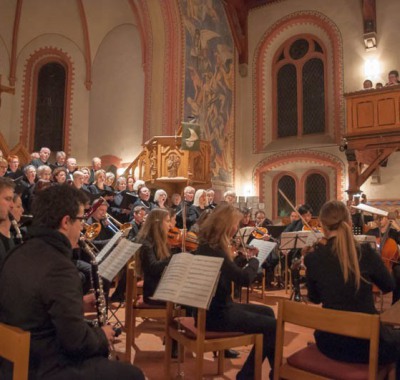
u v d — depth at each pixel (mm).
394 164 13109
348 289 2766
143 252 4422
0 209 3350
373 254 2891
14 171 8562
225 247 3439
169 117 13109
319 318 2496
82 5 15602
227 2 15695
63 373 2086
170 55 13391
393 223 7086
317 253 2969
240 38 16266
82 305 2141
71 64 15859
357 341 2617
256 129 16031
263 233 7664
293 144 15289
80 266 5172
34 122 15703
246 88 16359
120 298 6676
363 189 13430
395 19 13750
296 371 2643
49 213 2266
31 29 15766
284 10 15914
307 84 15609
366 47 14062
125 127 14859
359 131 10727
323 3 15133
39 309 2072
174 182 11500
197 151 11258
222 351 3957
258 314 3457
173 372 3969
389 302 7457
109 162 14891
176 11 13414
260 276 7895
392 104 10398
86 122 15617
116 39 15555
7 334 1909
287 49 16125
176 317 4098
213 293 2842
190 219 8945
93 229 5805
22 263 2127
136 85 14883
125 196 9062
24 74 15680
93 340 2148
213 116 14562
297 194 15320
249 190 15883
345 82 14461
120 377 2223
